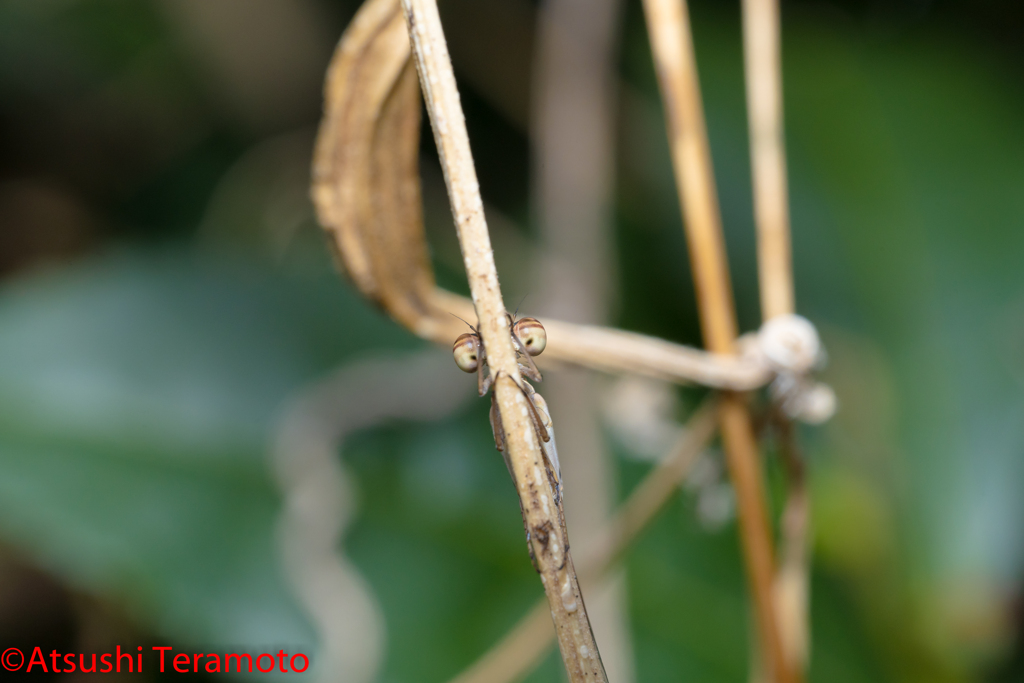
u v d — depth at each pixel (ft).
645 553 0.57
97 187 0.93
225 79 0.88
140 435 0.58
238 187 0.82
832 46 0.75
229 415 0.59
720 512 0.48
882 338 0.66
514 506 0.59
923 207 0.69
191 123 0.91
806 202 0.69
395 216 0.43
